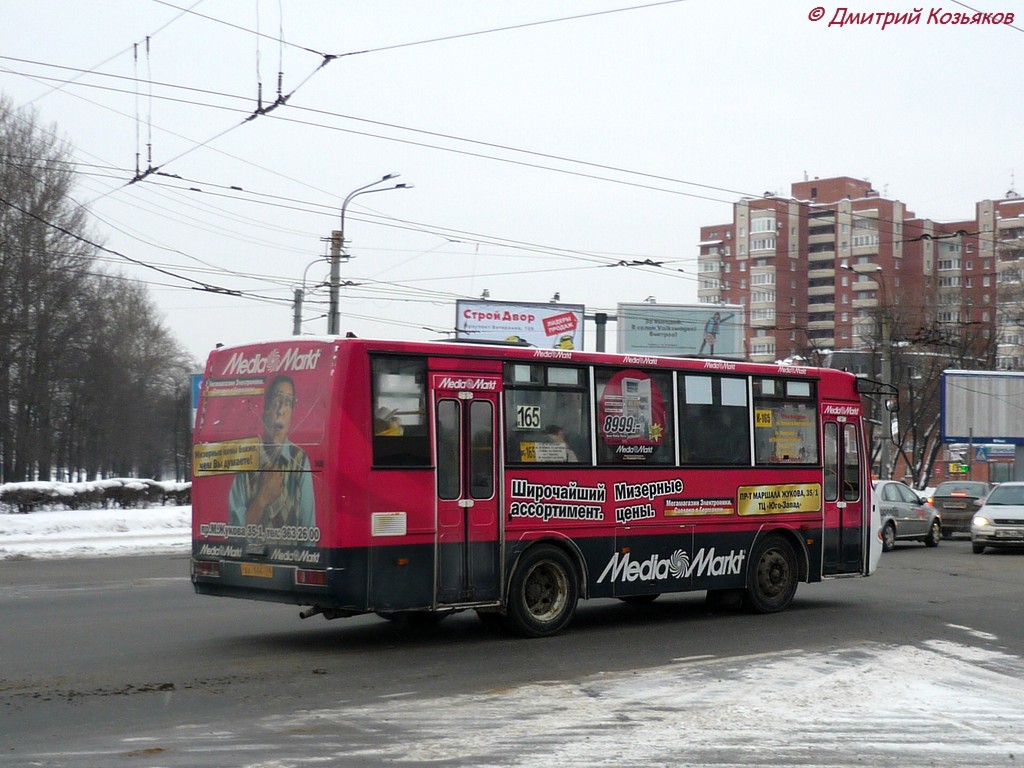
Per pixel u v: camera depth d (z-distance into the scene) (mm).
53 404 52219
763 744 7102
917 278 99562
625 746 6988
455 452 11125
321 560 10273
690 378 13414
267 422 10938
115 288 55969
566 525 12016
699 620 13469
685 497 13203
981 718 7973
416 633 12117
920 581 18766
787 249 102250
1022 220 95188
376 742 7047
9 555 23156
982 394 47812
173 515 30484
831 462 15047
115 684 8961
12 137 44094
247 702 8289
